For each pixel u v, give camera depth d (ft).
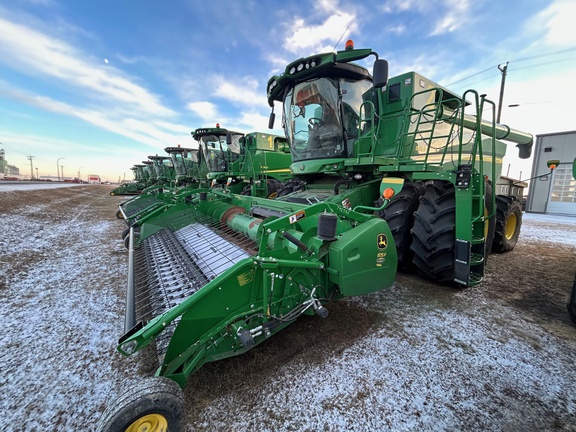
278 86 13.85
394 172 11.44
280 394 5.50
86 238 19.49
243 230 9.47
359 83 12.79
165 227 13.11
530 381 5.88
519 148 21.58
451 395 5.50
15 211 28.89
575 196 38.37
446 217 9.35
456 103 13.96
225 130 32.12
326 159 12.92
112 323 8.15
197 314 4.85
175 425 4.24
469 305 9.36
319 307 6.27
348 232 6.74
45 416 5.00
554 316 8.66
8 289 10.50
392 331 7.72
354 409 5.17
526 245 19.06
